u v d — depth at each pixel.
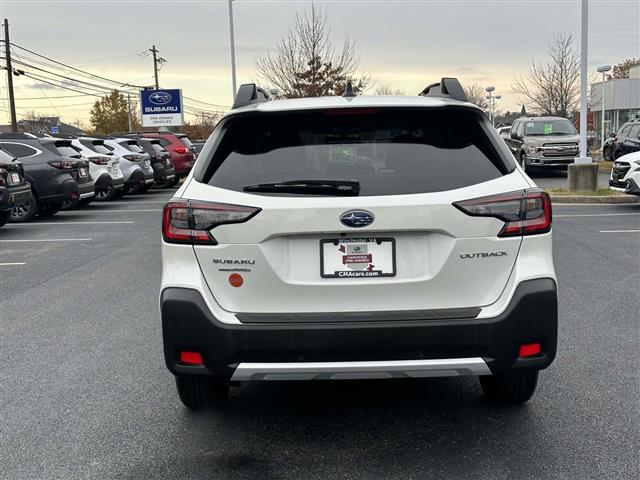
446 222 3.19
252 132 3.51
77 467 3.46
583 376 4.59
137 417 4.07
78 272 8.63
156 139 23.11
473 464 3.39
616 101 46.00
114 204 18.25
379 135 3.44
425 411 4.09
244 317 3.26
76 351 5.36
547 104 42.03
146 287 7.68
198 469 3.41
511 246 3.26
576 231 11.04
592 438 3.66
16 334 5.86
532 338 3.26
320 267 3.23
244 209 3.22
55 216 15.30
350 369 3.18
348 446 3.64
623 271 7.90
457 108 3.47
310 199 3.19
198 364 3.31
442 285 3.23
